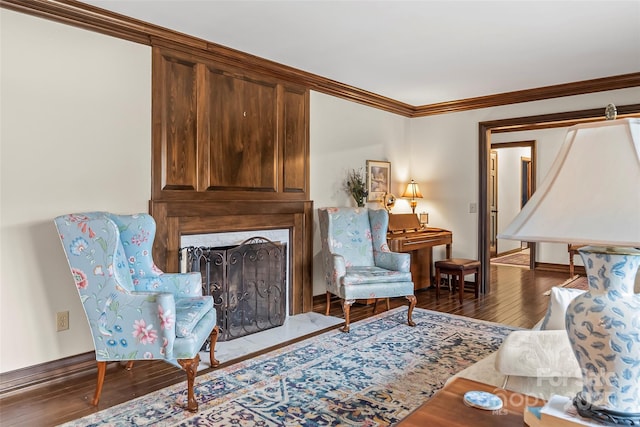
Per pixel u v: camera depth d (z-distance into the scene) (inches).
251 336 141.7
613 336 41.4
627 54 147.2
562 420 44.9
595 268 44.2
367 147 209.0
